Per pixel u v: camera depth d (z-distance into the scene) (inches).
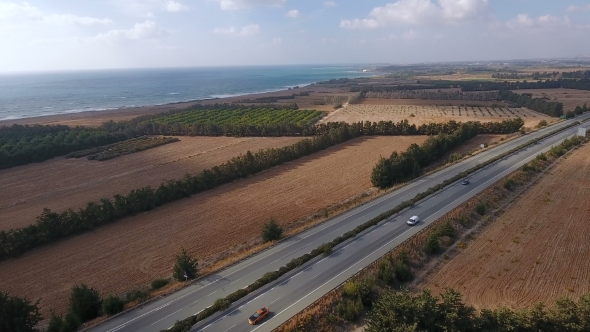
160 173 3907.5
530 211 2508.6
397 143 4842.5
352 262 1916.8
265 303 1608.0
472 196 2706.7
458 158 3855.8
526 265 1889.8
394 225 2335.1
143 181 3663.9
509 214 2481.5
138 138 5565.9
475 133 5044.3
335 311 1556.3
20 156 4254.4
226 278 1841.8
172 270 2049.7
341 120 6752.0
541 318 1327.5
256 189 3312.0
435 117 6697.8
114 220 2723.9
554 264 1892.2
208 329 1459.2
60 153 4675.2
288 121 6584.6
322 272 1836.9
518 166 3376.0
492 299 1635.1
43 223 2410.2
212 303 1638.8
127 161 4399.6
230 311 1562.5
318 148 4601.4
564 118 5895.7
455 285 1747.0
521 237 2171.5
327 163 4057.6
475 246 2094.0
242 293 1649.9
